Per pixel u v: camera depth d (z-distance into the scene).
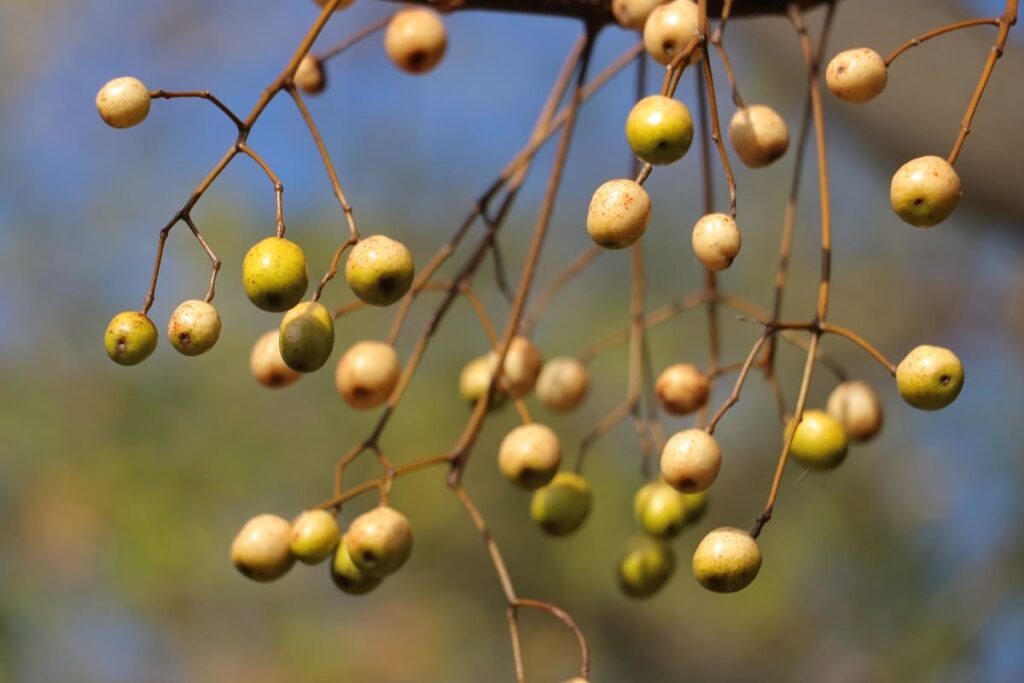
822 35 2.37
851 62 2.08
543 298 2.93
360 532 2.28
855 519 6.08
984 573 5.30
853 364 6.26
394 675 6.11
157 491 5.61
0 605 5.17
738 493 6.30
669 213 6.19
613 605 6.18
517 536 5.92
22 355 5.82
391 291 1.97
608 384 5.97
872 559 5.94
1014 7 1.93
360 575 2.35
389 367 2.54
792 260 6.34
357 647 6.16
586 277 6.16
